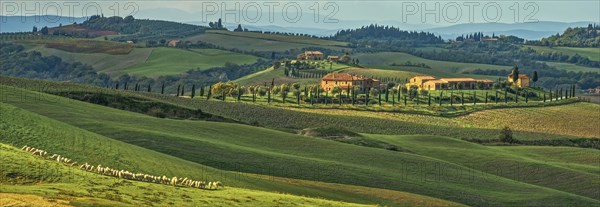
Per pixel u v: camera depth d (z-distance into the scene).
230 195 99.62
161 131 182.38
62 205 76.44
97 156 120.19
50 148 119.12
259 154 166.00
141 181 100.81
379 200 133.75
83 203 78.75
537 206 151.38
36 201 76.56
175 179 102.94
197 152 159.12
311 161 166.50
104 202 81.19
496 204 149.50
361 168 167.12
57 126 139.62
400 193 143.12
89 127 174.75
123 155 125.50
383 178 158.62
